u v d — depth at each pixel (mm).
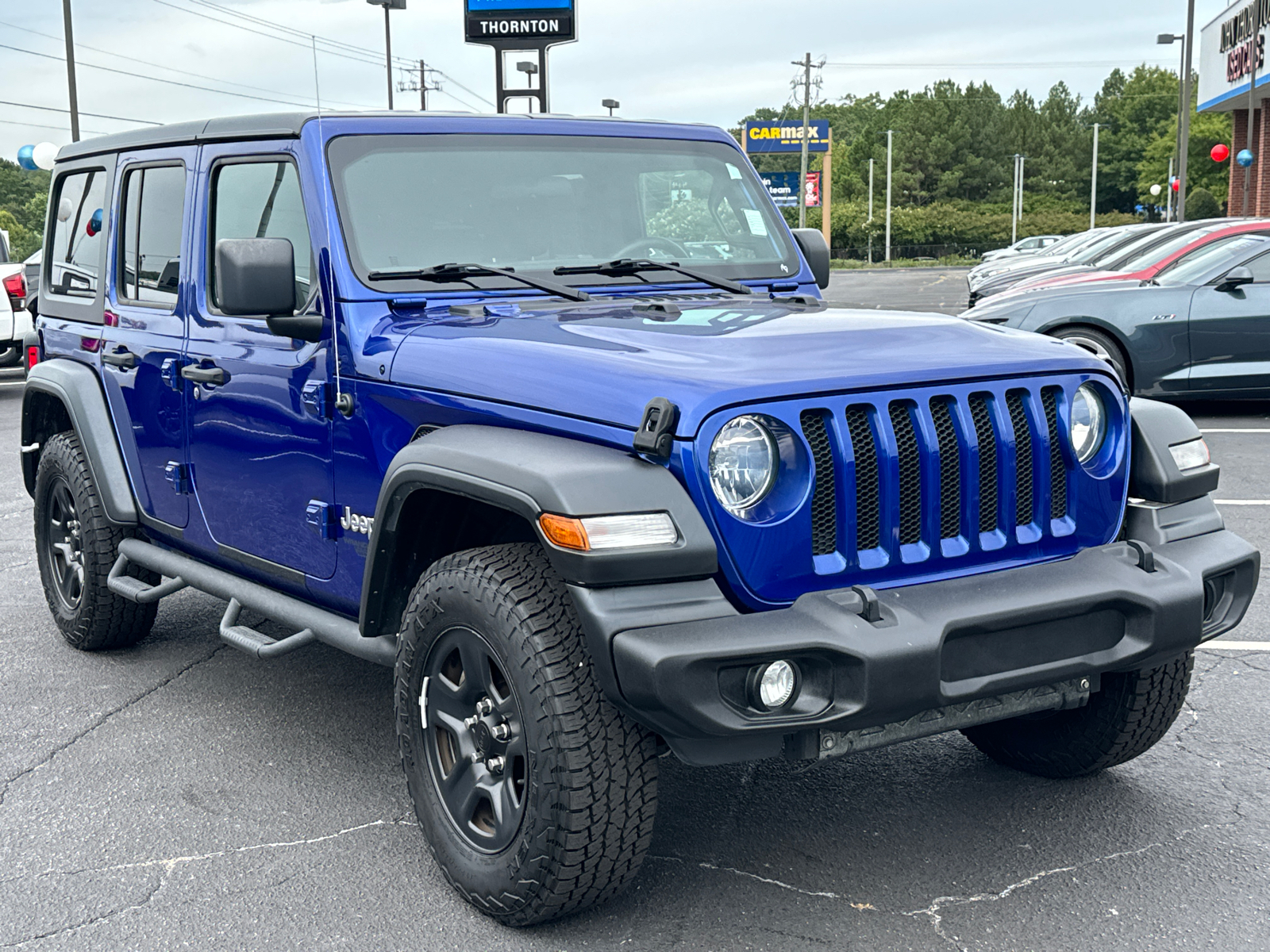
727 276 4266
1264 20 33344
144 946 3051
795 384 2861
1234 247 10812
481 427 3133
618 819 2883
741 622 2740
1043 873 3322
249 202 4055
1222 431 10484
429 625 3170
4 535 7895
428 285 3703
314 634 3797
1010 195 135875
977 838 3537
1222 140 81625
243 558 4215
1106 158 138000
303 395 3742
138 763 4188
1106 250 14742
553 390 2994
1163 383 10773
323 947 3027
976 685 2889
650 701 2654
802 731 2758
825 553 2928
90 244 5176
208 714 4637
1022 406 3176
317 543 3809
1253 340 10602
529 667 2867
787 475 2865
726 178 4469
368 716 4598
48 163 16172
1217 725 4332
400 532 3301
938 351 3160
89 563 5102
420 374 3324
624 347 3139
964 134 136500
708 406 2770
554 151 4141
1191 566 3211
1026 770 3973
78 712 4672
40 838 3646
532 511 2746
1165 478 3334
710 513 2779
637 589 2740
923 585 2984
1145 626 3082
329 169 3725
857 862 3412
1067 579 3053
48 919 3184
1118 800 3766
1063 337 10930
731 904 3191
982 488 3109
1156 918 3082
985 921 3086
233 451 4145
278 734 4430
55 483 5348
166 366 4457
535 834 2900
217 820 3742
